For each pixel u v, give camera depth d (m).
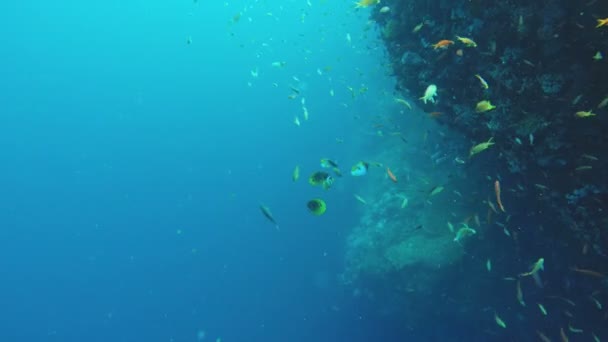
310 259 28.08
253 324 29.53
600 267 6.36
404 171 15.68
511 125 5.82
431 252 11.38
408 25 8.13
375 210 15.94
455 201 11.18
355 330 18.02
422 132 15.84
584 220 5.43
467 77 6.69
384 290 14.00
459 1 6.49
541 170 5.84
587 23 4.52
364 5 5.77
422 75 7.82
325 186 5.30
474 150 4.75
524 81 5.45
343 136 32.38
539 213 7.28
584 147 4.98
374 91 27.22
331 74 39.28
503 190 8.29
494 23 5.80
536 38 5.16
